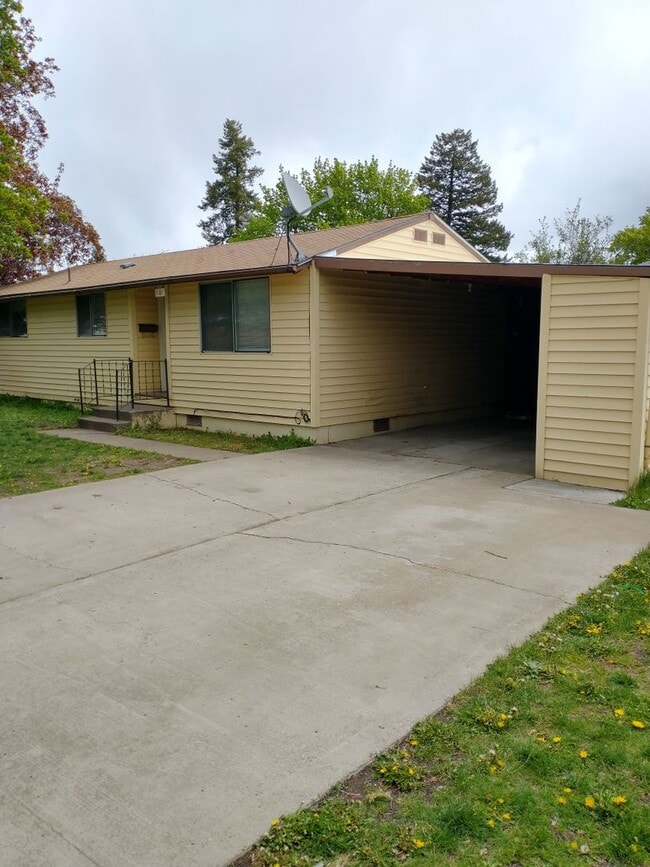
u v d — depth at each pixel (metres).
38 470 8.42
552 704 3.09
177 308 11.92
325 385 10.22
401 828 2.32
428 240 13.00
